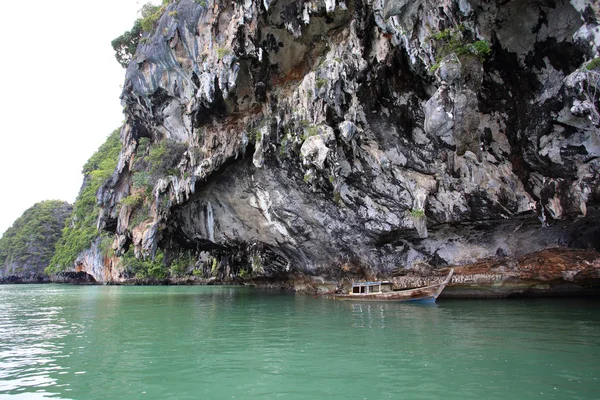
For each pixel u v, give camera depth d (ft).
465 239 59.16
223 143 65.62
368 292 60.49
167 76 69.26
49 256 272.10
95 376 22.90
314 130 52.03
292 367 23.40
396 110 51.21
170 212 74.79
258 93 60.64
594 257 54.29
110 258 202.18
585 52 34.68
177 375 22.58
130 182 85.61
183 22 63.10
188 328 39.45
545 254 56.49
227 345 30.25
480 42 40.09
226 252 95.91
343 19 50.78
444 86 40.96
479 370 21.84
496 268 59.26
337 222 63.98
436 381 20.20
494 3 39.52
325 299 66.95
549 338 29.73
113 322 45.68
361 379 20.84
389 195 56.85
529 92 43.32
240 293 96.63
